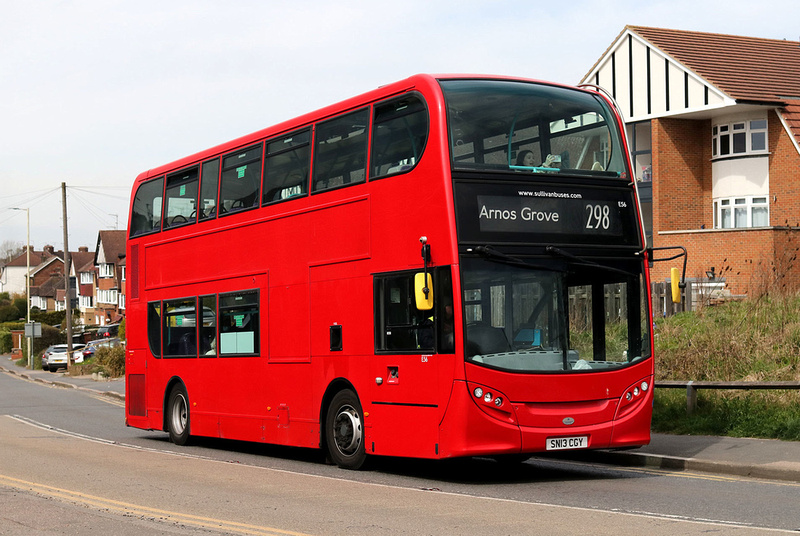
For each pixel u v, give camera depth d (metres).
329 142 13.73
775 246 28.92
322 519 9.03
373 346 12.48
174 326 18.41
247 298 15.67
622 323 11.96
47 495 11.05
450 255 11.17
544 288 11.55
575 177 12.00
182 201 18.27
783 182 33.56
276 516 9.27
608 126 12.52
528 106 12.02
